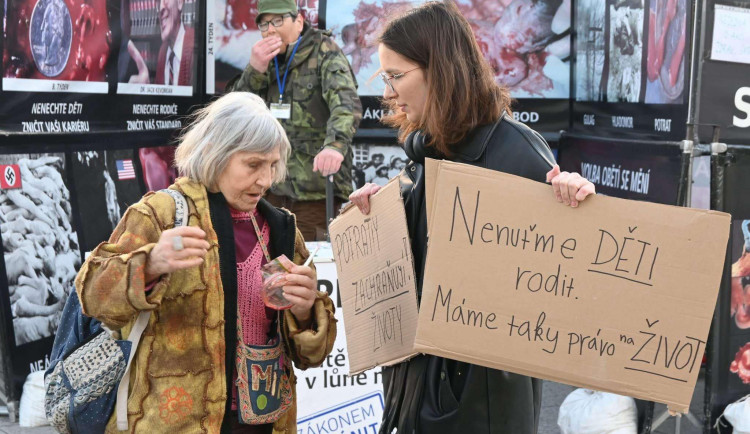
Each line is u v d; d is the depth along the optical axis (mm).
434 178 2129
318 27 6246
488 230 2055
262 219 2383
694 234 1963
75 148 4902
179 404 2098
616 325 2004
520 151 2184
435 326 2078
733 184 3867
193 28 6129
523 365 2047
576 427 4066
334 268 3850
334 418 3889
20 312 4469
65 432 2191
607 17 5680
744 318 3975
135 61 5480
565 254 2023
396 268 2357
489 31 6398
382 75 2287
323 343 2406
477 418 2223
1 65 4309
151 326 2105
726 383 3984
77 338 2209
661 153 4590
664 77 4785
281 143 2201
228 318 2186
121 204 5332
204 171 2160
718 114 4094
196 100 6254
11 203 4410
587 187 1974
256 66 4961
